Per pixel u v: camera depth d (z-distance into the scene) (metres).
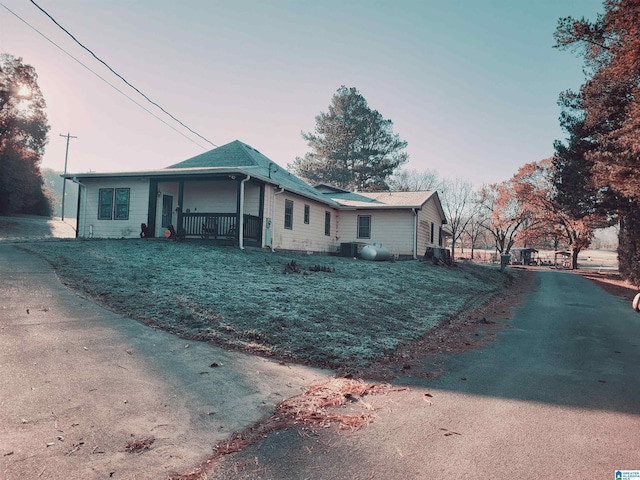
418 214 24.73
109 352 5.35
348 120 51.31
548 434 3.89
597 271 41.69
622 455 3.48
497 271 28.64
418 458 3.38
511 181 48.78
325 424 4.04
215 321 6.93
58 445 3.25
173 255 12.67
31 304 6.98
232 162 20.42
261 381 5.05
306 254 20.23
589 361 6.83
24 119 39.28
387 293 11.54
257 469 3.15
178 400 4.28
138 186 17.98
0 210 38.97
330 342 6.72
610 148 20.44
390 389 5.15
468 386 5.35
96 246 13.56
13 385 4.16
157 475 2.98
